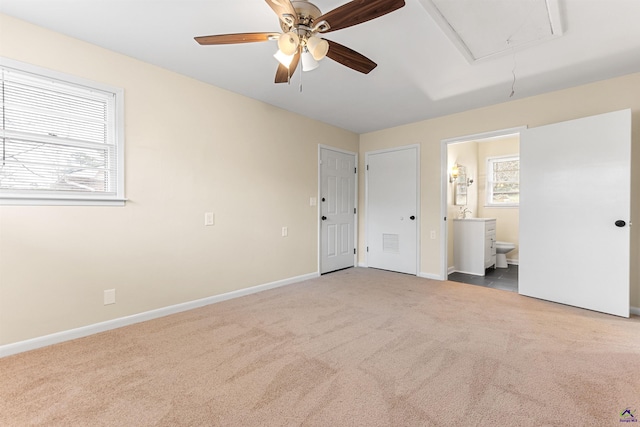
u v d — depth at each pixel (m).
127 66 2.49
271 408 1.45
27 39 2.04
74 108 2.27
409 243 4.39
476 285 3.78
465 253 4.59
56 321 2.16
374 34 2.13
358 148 5.02
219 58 2.53
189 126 2.88
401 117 4.08
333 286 3.72
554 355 1.94
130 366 1.83
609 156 2.66
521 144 3.29
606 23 1.99
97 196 2.35
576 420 1.34
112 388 1.61
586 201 2.80
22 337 2.03
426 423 1.34
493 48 2.33
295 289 3.59
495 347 2.06
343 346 2.09
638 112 2.71
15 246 2.01
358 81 2.93
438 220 4.08
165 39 2.24
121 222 2.46
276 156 3.69
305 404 1.47
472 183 5.47
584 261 2.83
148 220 2.62
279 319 2.61
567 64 2.57
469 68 2.65
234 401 1.50
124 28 2.11
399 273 4.47
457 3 1.82
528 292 3.25
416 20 1.98
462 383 1.64
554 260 3.03
